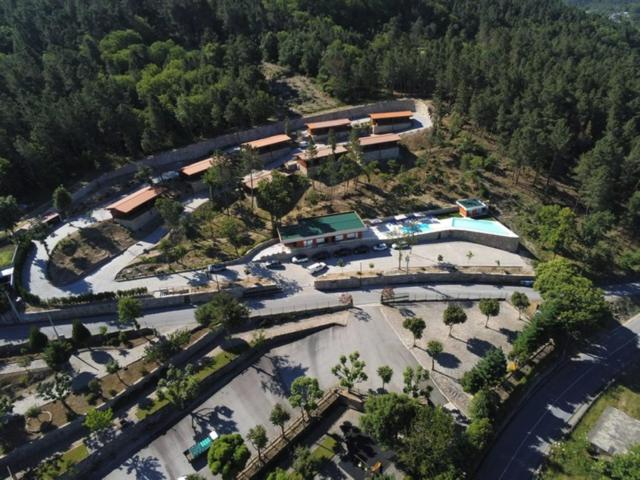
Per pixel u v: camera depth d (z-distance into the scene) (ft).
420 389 248.73
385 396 214.28
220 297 271.90
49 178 392.27
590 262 350.64
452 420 209.26
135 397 251.80
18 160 384.06
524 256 352.90
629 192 401.90
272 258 343.67
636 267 339.98
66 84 477.36
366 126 498.28
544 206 372.38
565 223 336.08
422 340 282.77
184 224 353.92
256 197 373.81
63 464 217.56
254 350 278.67
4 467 219.61
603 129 468.75
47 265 327.88
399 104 559.38
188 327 289.94
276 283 323.57
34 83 478.18
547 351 273.54
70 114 411.75
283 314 300.61
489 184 418.72
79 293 307.99
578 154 456.45
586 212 393.50
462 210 389.60
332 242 355.56
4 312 286.25
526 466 219.00
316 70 612.29
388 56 566.36
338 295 316.40
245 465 205.98
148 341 281.95
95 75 504.02
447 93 545.44
